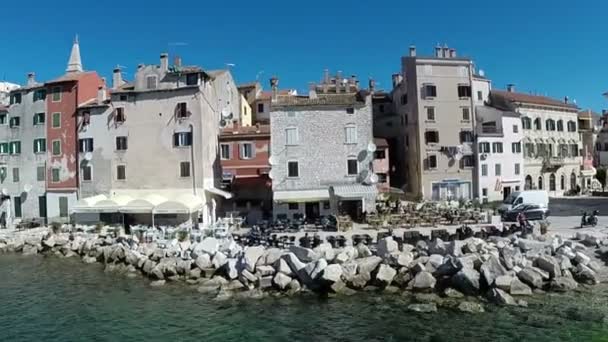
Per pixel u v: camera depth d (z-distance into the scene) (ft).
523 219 135.44
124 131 187.42
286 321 81.30
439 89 223.30
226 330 78.28
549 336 70.59
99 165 189.98
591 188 279.28
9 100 213.46
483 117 237.66
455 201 200.75
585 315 78.38
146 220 178.50
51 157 199.72
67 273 123.65
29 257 148.87
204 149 183.21
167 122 183.52
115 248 133.90
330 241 120.67
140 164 185.57
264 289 98.73
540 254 103.35
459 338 71.31
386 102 256.32
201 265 111.45
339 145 171.01
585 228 138.62
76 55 252.21
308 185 169.99
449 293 90.74
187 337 75.97
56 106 200.03
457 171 222.48
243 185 194.29
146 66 186.80
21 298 100.99
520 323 75.92
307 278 98.12
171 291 102.01
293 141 170.19
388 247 108.06
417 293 93.30
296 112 170.71
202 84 184.85
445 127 222.48
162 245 131.95
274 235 126.11
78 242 152.05
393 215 155.94
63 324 83.97
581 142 291.38
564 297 87.61
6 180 208.13
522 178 238.48
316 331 76.48
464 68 225.97
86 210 164.35
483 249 107.45
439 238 118.01
